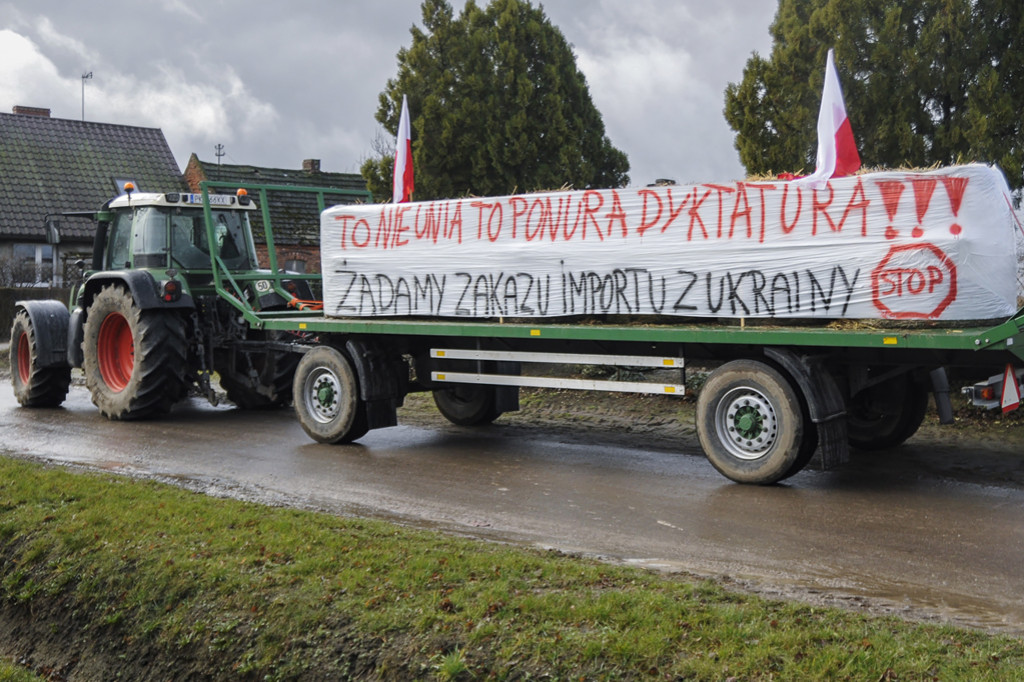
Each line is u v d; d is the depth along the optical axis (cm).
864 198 679
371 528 589
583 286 805
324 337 988
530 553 538
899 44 1020
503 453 892
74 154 3089
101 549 557
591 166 1410
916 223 663
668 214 761
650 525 622
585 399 1150
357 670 421
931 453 840
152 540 562
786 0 1110
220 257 1191
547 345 862
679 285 756
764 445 726
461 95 1380
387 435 1009
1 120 3086
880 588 490
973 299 650
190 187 2686
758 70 1103
